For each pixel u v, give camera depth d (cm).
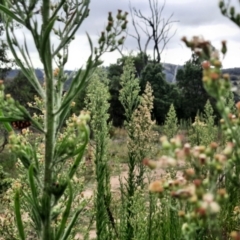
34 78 319
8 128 318
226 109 195
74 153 308
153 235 512
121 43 310
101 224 567
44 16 310
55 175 322
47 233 314
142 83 3116
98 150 595
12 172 1462
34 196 309
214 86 190
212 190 181
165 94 3125
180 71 3262
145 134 630
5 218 483
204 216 174
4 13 317
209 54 189
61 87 327
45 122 317
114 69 2972
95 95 614
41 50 301
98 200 570
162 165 177
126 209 585
